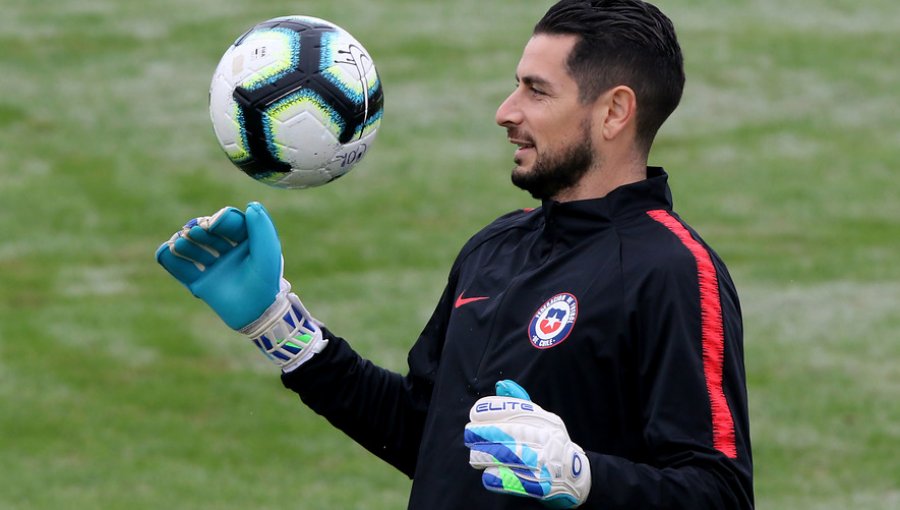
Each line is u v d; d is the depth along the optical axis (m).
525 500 9.87
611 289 9.74
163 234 49.53
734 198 53.28
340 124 11.45
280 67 11.32
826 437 32.09
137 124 60.88
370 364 11.79
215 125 11.64
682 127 61.88
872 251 47.19
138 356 37.41
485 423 9.00
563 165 10.36
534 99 10.41
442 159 57.53
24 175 54.03
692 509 9.05
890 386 35.16
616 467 9.06
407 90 65.94
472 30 75.06
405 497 28.84
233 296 11.33
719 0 81.19
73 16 76.12
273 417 33.56
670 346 9.43
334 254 46.75
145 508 27.70
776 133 61.19
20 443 31.45
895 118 63.56
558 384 9.77
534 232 10.88
